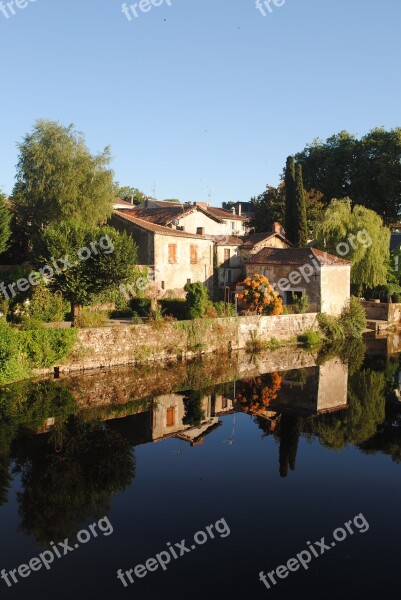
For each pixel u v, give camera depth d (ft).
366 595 27.35
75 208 111.04
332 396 69.31
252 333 102.58
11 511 36.14
